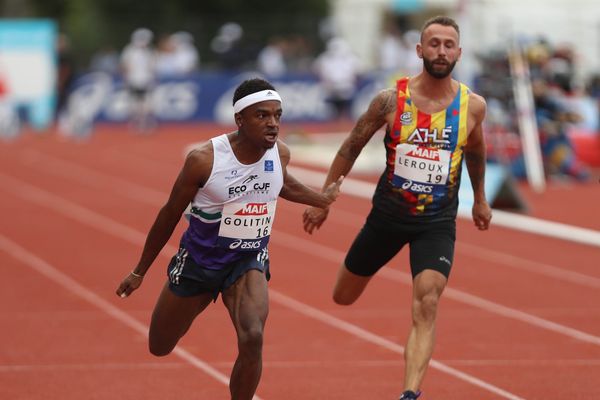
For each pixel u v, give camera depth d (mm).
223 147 19406
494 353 28000
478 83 64125
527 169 62344
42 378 25484
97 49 104500
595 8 109812
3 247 43875
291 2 117375
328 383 25078
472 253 42969
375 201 22844
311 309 33094
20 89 91875
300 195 21062
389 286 36469
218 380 25344
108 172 68188
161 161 74125
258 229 19875
